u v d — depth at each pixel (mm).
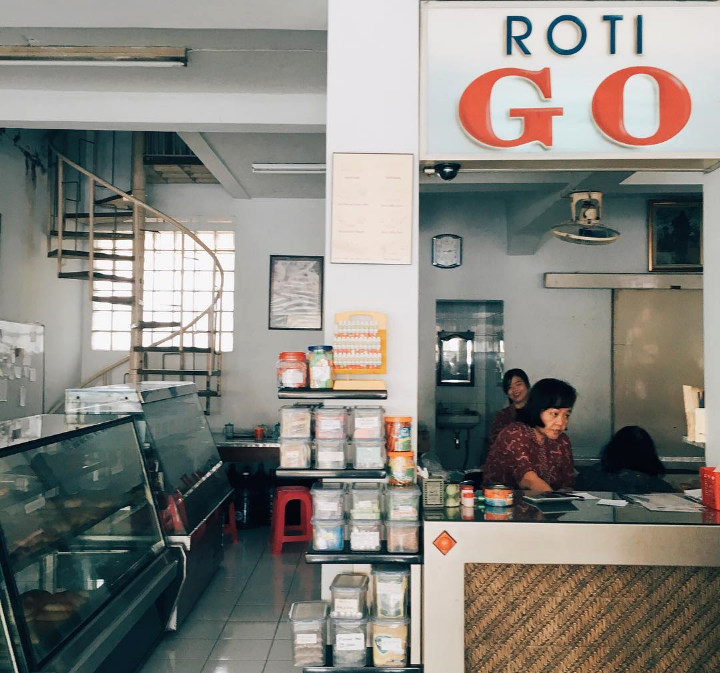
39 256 7195
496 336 7746
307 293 7949
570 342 7664
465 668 2896
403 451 3113
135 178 7336
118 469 3922
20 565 2705
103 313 8234
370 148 3441
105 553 3451
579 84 3316
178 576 4180
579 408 7641
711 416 3512
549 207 6195
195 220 8188
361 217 3426
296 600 4770
